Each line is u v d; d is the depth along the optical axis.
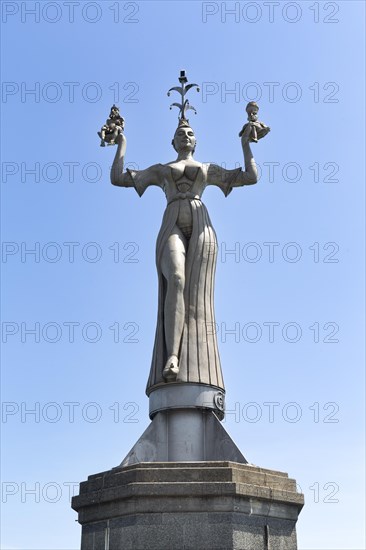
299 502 23.06
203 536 21.38
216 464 22.45
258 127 27.78
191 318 25.86
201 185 27.48
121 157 28.02
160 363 25.58
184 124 28.50
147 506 21.75
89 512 23.08
